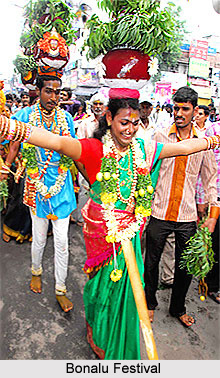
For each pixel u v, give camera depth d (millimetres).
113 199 1760
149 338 1601
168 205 2398
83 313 2666
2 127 1532
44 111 2420
